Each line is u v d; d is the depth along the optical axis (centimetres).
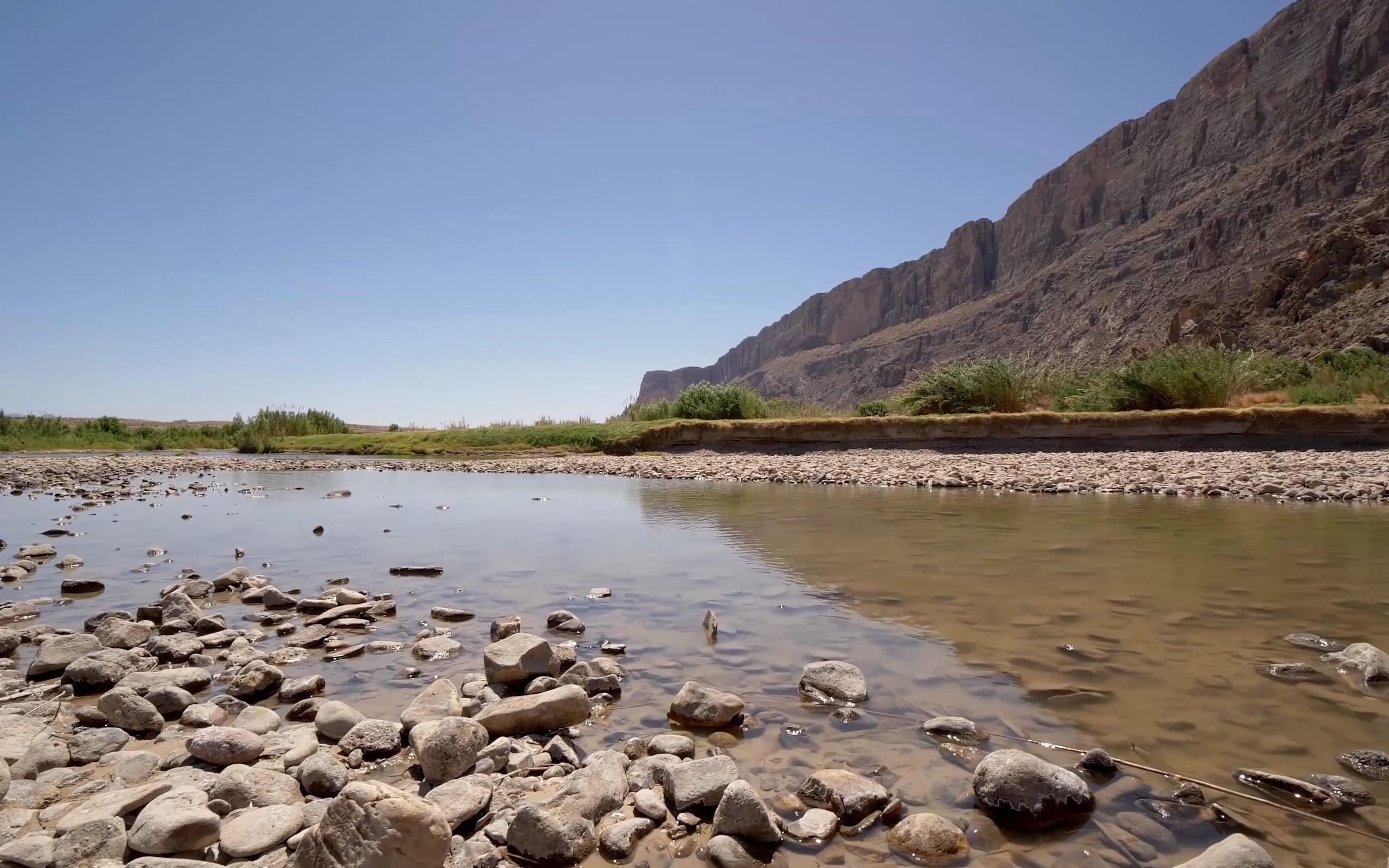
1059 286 9206
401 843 174
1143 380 1572
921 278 13088
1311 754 230
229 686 315
